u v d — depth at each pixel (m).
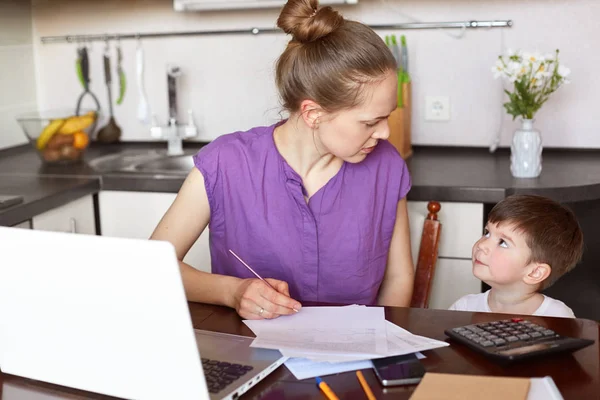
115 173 2.43
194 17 2.84
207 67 2.86
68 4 2.94
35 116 2.76
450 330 1.09
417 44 2.65
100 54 2.96
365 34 1.27
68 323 0.95
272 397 0.94
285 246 1.48
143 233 2.40
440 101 2.67
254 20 2.79
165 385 0.92
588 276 2.42
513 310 1.67
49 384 1.02
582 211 2.39
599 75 2.52
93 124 2.65
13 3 2.87
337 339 1.09
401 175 1.57
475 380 0.91
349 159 1.36
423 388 0.90
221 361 1.03
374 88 1.25
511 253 1.59
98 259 0.88
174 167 2.68
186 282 1.35
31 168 2.57
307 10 1.31
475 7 2.58
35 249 0.92
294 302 1.21
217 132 2.91
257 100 2.84
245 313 1.20
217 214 1.51
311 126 1.34
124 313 0.90
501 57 2.27
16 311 0.99
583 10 2.48
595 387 0.93
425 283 1.90
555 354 1.03
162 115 2.95
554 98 2.57
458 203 2.15
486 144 2.67
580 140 2.58
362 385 0.95
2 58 2.83
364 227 1.50
